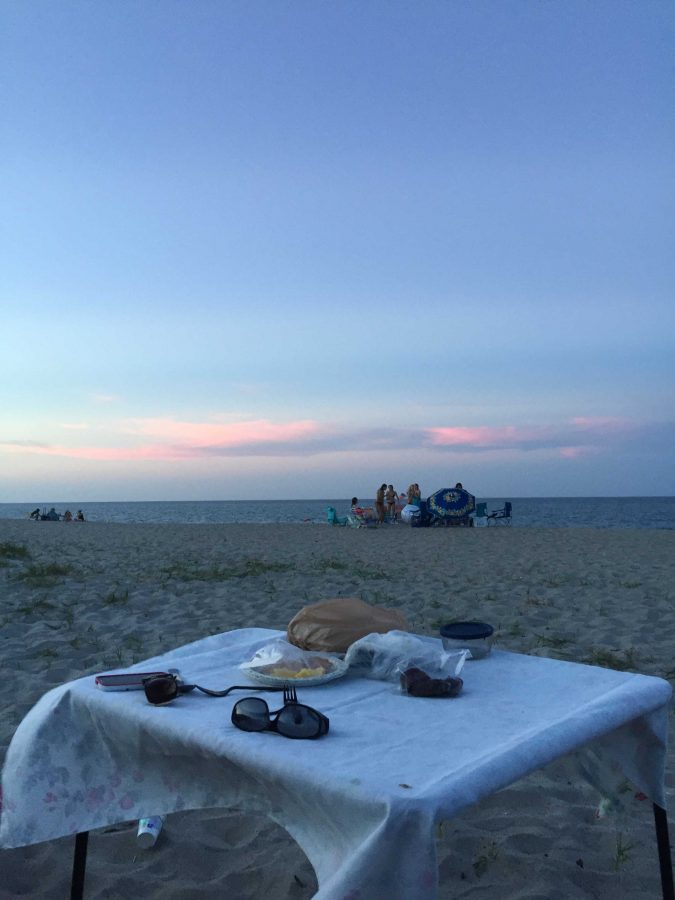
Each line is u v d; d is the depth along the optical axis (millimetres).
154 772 1266
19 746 1315
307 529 13938
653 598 5227
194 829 1909
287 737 1118
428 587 5914
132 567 7035
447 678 1338
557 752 1094
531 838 1848
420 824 889
